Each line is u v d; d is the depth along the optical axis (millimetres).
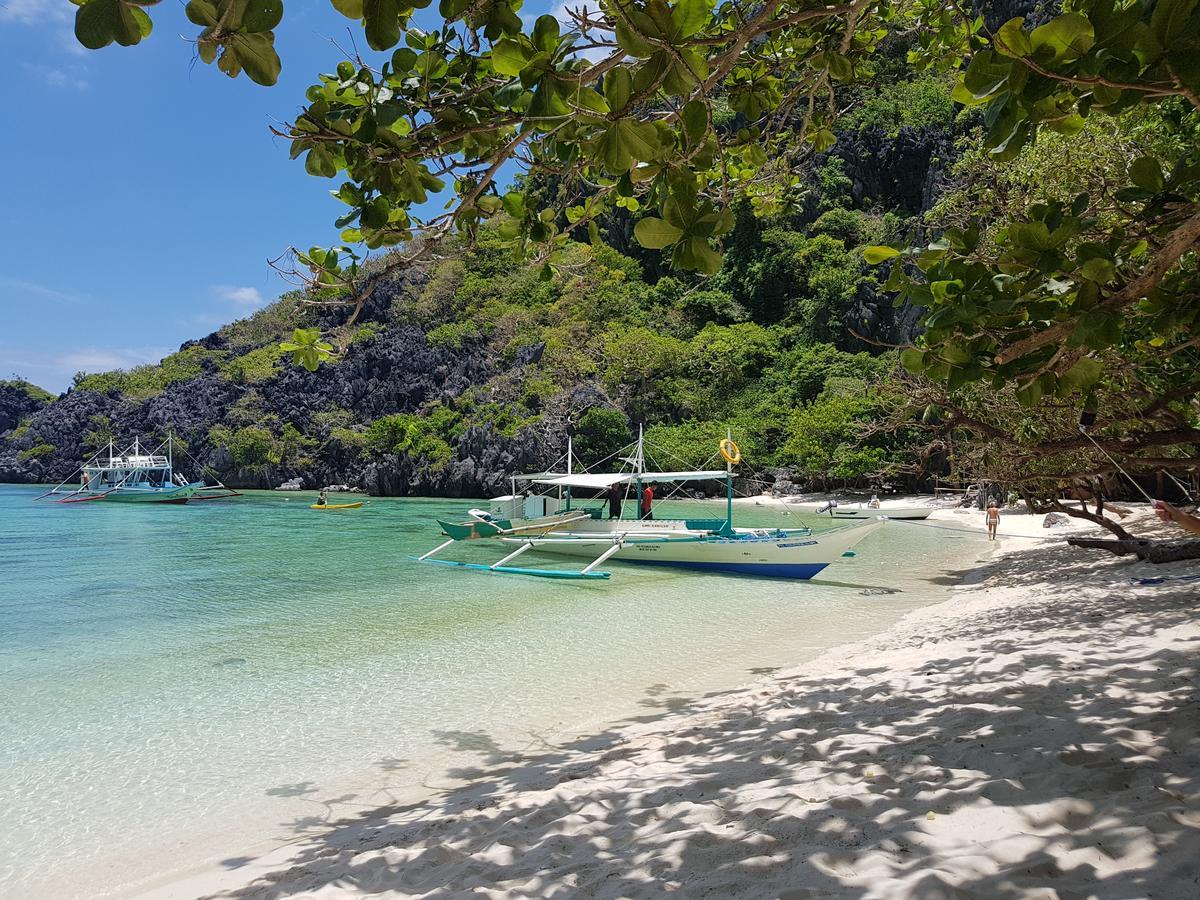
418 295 96438
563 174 3500
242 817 6051
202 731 8109
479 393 74500
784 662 10328
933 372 3305
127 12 1707
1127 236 3398
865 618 13562
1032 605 11141
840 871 3072
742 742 6074
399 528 36375
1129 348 4746
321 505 51094
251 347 103750
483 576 19953
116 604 16078
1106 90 2184
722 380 71688
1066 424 9594
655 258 90125
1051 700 5555
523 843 4340
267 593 17328
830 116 5359
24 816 6133
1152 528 20188
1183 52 1962
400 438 73875
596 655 11133
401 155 2918
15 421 110125
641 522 22594
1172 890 2498
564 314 82562
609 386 70500
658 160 2508
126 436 90812
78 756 7418
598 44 2490
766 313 79500
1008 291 2959
